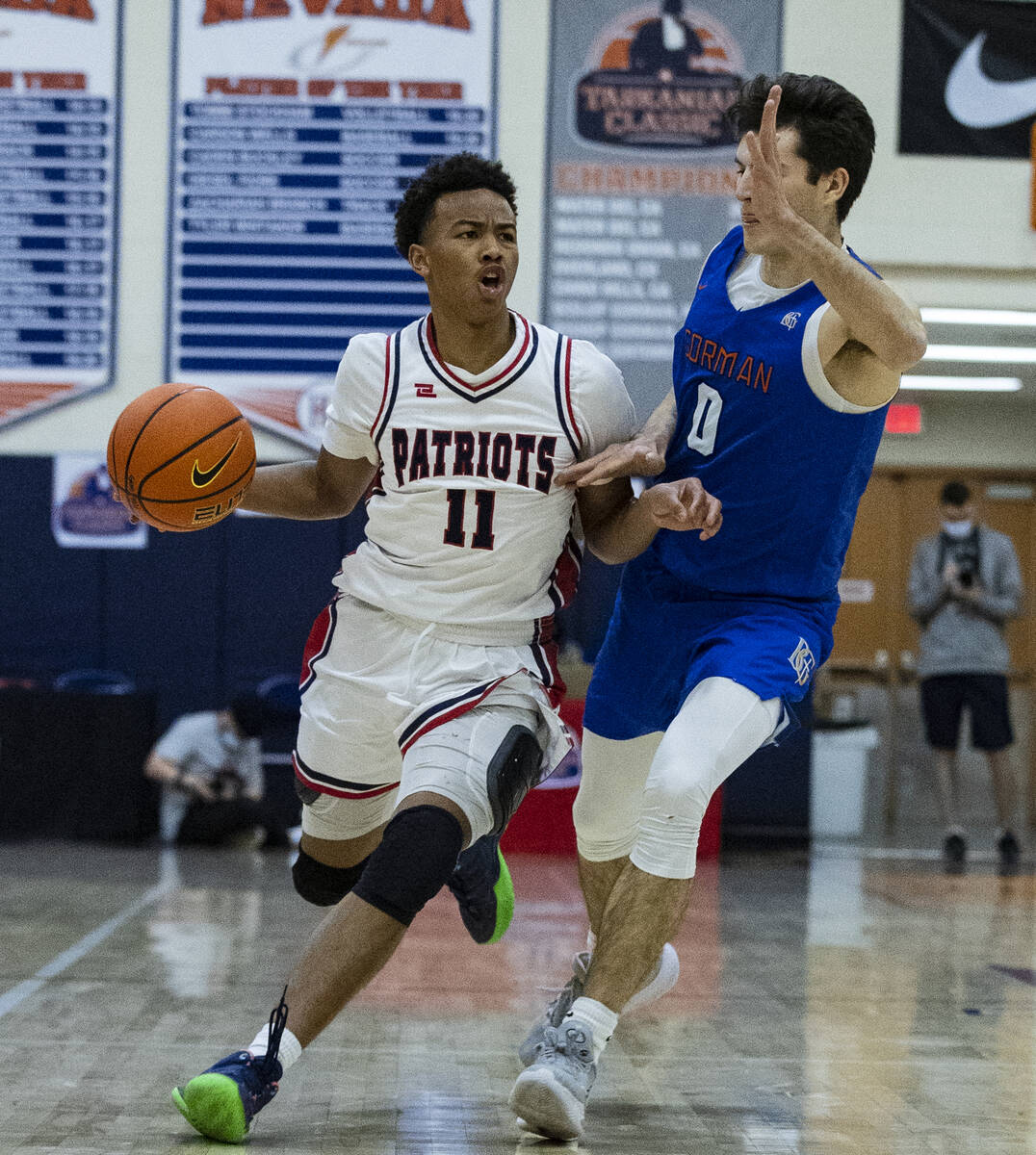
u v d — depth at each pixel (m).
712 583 4.42
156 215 13.46
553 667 4.45
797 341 4.14
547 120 13.45
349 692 4.34
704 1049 5.21
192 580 13.53
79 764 12.51
